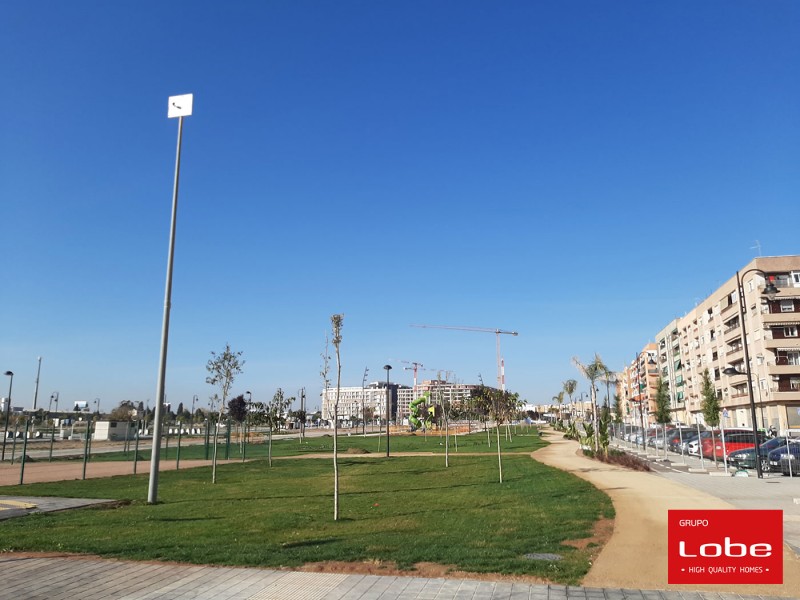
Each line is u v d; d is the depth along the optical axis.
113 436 74.12
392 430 113.00
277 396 46.72
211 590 7.66
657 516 12.95
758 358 59.69
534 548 9.84
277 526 12.59
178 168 19.67
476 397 56.31
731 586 7.66
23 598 7.39
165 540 11.01
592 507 14.38
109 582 8.09
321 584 7.85
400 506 15.74
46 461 38.81
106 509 16.06
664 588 7.58
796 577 8.04
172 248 19.05
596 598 7.14
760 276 59.06
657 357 111.75
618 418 87.75
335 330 14.71
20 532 12.16
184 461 38.69
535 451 40.66
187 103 20.06
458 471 27.02
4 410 89.44
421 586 7.67
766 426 58.44
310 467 32.03
